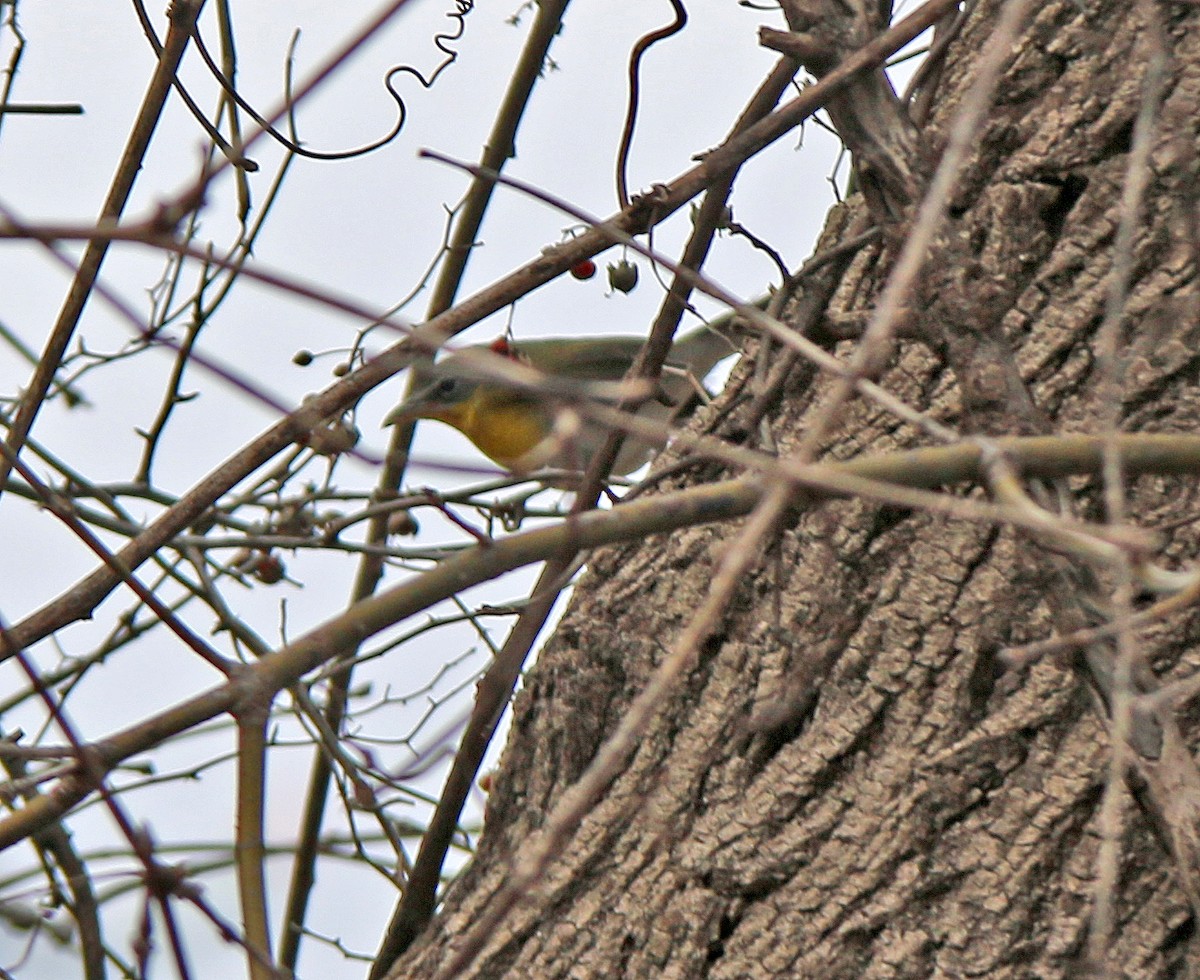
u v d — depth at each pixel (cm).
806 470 262
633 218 438
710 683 467
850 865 429
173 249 255
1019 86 484
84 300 535
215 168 260
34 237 248
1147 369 438
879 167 392
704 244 518
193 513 449
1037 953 407
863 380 281
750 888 438
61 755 313
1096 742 414
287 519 743
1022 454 313
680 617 479
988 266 466
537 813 489
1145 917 402
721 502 319
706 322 509
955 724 431
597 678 489
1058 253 460
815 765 442
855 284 500
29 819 312
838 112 399
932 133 494
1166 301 442
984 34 508
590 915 454
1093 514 430
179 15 536
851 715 443
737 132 529
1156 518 429
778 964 427
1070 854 411
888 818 429
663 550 492
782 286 462
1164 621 418
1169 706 371
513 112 681
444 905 502
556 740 491
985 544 440
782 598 462
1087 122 466
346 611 320
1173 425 434
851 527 459
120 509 721
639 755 469
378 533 760
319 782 737
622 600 492
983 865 417
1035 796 417
